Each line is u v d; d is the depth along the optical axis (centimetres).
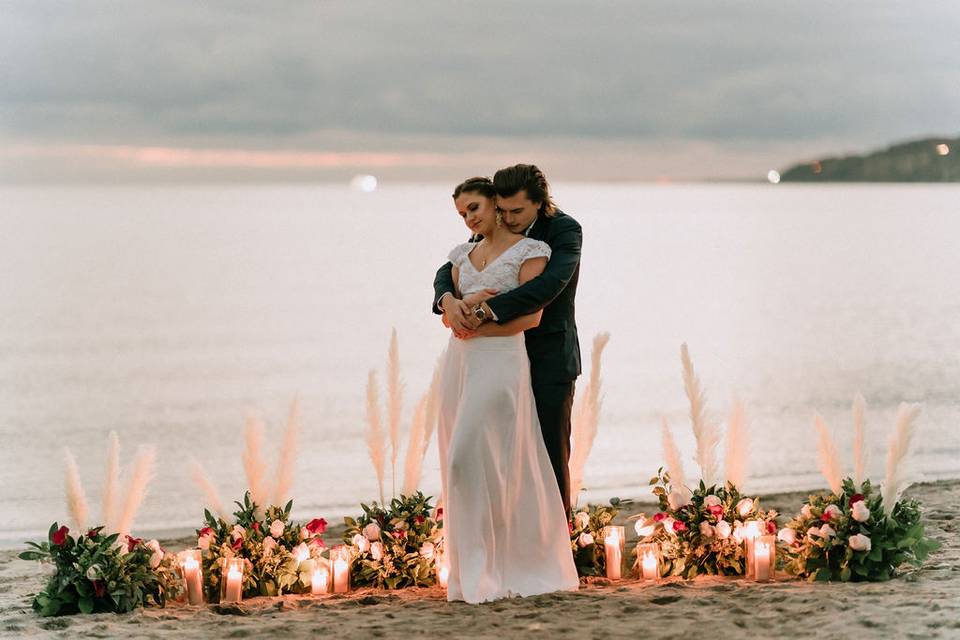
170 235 8912
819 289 3797
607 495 1057
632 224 10219
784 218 11256
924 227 8725
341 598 596
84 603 566
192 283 4581
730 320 2966
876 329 2650
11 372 2269
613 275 4650
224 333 2966
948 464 1159
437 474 1183
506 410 581
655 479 644
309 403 1841
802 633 483
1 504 1099
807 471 1147
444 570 622
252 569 611
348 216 13862
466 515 573
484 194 588
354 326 3123
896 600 523
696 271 4800
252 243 7719
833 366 2052
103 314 3462
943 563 633
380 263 5844
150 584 587
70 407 1828
